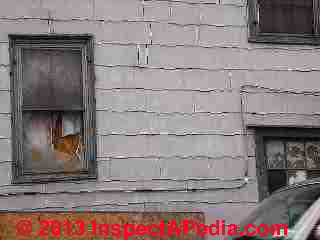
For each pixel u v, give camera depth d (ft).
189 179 38.96
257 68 40.22
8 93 37.99
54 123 38.52
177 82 39.42
